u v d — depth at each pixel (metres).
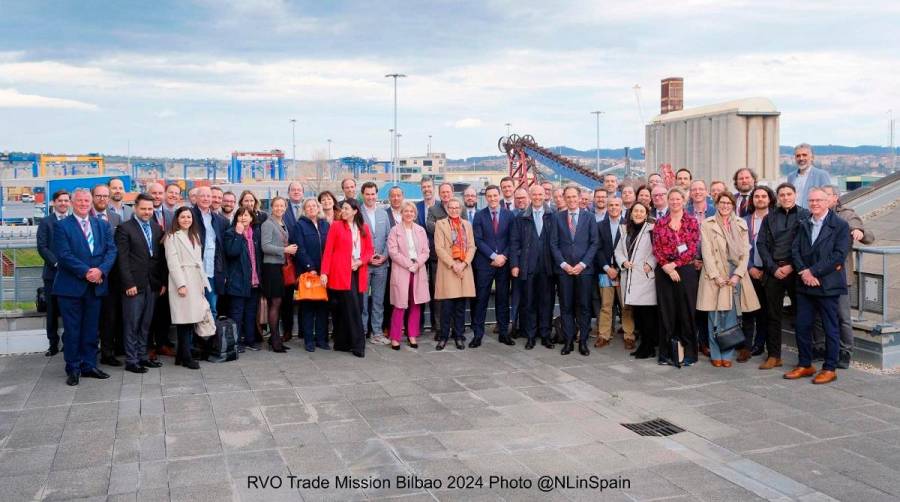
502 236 8.88
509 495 4.55
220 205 8.62
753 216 8.04
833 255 6.94
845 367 7.58
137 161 99.69
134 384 7.15
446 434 5.71
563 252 8.52
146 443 5.46
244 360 8.23
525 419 6.11
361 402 6.58
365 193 9.04
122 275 7.39
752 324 8.12
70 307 7.10
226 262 8.36
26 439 5.54
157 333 8.39
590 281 8.47
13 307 8.73
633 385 7.18
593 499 4.49
